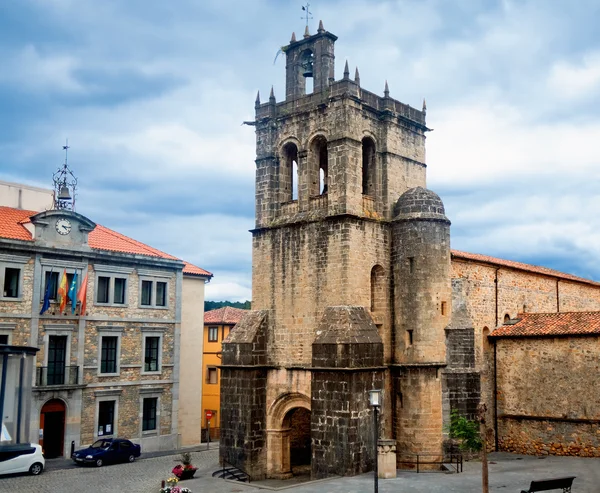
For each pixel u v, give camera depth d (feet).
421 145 147.64
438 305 129.29
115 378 163.94
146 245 184.96
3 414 63.31
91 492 108.17
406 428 126.21
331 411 115.65
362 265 127.24
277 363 131.95
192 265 198.29
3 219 161.89
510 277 166.71
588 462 126.93
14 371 64.39
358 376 115.55
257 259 139.44
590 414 134.21
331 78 133.59
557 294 188.03
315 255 129.49
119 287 168.96
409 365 127.03
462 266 150.41
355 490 99.60
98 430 159.53
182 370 185.98
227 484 113.39
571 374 137.80
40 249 151.53
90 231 162.71
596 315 142.82
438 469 121.80
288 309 132.46
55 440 152.35
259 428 130.31
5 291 147.23
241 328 135.54
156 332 174.60
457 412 132.57
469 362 135.33
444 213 134.51
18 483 117.39
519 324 151.84
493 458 135.74
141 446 167.22
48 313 152.25
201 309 193.26
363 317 122.52
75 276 157.99
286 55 147.02
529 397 143.74
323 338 118.73
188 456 124.47
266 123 143.54
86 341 159.12
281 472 129.29
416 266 130.00
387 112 137.49
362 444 114.83
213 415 238.07
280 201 141.28
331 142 130.62
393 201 137.18
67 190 172.86
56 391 150.71
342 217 125.49
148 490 109.09
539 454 140.36
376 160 136.98
